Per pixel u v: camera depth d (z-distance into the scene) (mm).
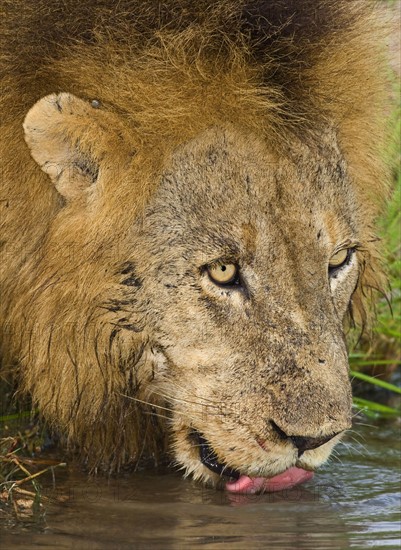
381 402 14602
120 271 10648
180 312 10539
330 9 11141
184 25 10641
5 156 10828
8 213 10930
